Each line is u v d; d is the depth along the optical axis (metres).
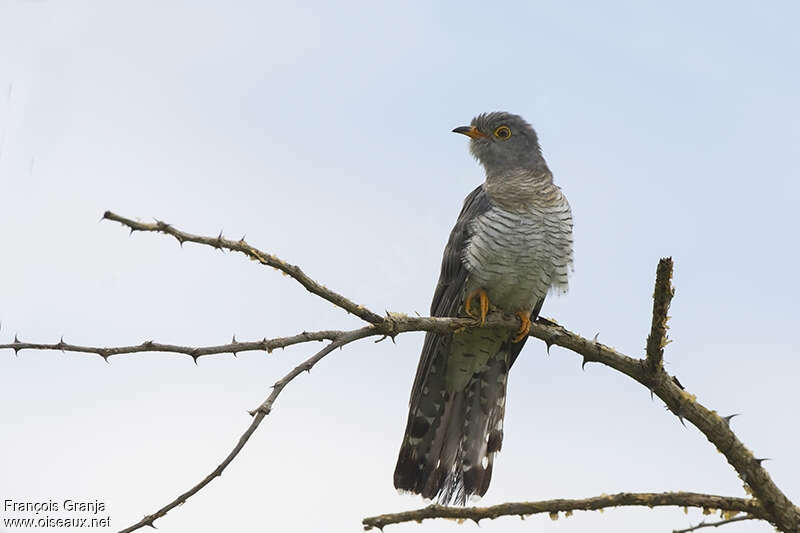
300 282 6.44
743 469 6.79
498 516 6.09
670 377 7.52
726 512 6.43
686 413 7.22
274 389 5.97
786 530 6.55
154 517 5.52
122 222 5.49
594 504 6.20
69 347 5.65
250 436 5.76
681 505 6.35
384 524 5.91
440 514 5.94
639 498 6.28
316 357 6.30
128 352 5.75
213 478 5.64
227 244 6.02
